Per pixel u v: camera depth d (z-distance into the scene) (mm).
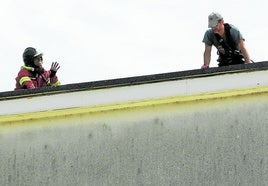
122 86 9672
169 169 9438
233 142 9367
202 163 9375
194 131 9461
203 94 9500
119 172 9555
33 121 9898
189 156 9422
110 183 9547
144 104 9633
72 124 9781
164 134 9531
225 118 9430
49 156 9773
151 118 9594
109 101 9680
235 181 9273
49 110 9836
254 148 9312
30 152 9836
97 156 9648
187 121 9508
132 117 9641
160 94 9578
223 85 9461
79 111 9773
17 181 9797
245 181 9258
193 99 9523
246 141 9344
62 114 9828
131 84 9656
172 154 9461
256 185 9227
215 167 9344
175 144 9484
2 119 9945
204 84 9508
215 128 9430
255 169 9266
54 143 9789
